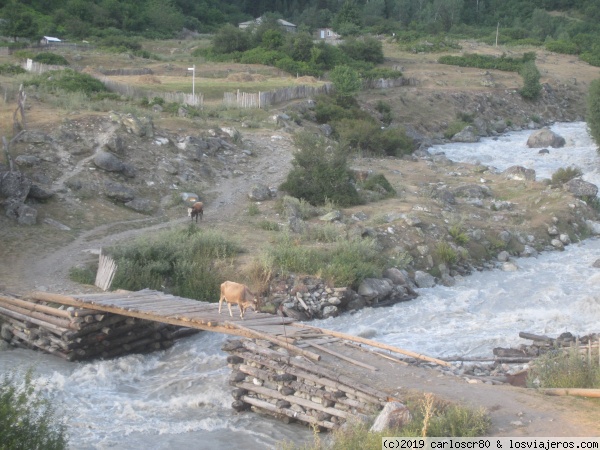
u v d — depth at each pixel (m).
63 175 30.16
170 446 12.68
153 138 35.41
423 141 53.84
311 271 22.97
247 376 14.10
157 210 30.30
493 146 54.28
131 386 16.22
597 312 20.42
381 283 22.88
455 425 10.00
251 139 40.91
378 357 13.80
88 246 25.19
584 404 10.90
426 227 27.92
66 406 14.58
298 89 54.75
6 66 52.94
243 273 22.83
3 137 30.09
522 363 14.98
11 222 25.92
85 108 39.22
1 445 9.25
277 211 30.52
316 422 12.73
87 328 17.45
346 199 31.66
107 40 85.25
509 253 28.53
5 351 18.41
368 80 67.00
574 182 35.88
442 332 19.12
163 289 22.06
